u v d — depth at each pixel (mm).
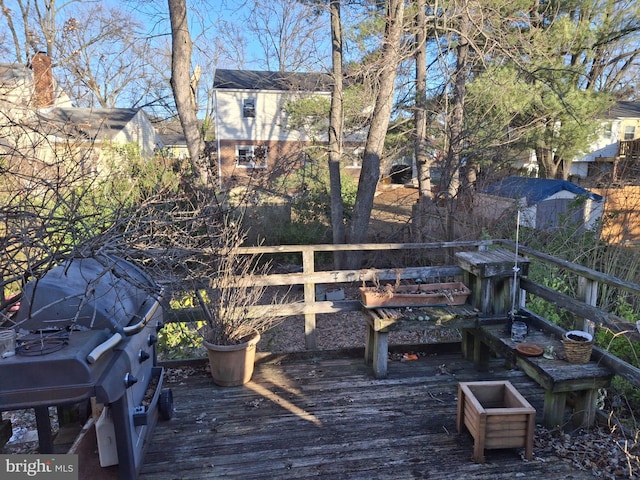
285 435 2719
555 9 9438
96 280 1966
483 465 2434
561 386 2553
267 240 9180
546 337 3125
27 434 3209
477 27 7023
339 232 9312
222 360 3289
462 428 2738
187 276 3092
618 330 2637
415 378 3467
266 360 3781
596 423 2834
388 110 8336
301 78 11797
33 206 2193
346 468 2410
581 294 3010
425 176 9336
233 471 2389
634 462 2424
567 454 2514
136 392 2375
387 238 9336
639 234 6320
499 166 8180
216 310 3438
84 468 2311
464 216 7824
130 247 2561
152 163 7121
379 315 3430
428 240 8570
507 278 3480
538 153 11688
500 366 3682
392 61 7473
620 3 10062
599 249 5902
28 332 1949
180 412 2994
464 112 8141
